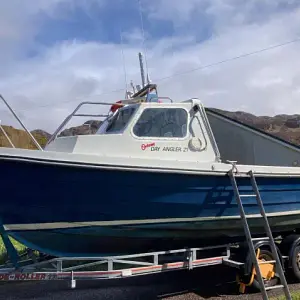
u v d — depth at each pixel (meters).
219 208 5.48
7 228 4.84
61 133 6.19
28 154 4.48
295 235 6.23
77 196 4.79
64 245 5.20
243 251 5.65
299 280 6.07
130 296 5.66
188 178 5.15
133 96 6.77
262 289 4.77
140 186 4.96
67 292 5.88
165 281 6.33
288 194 6.00
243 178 5.49
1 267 5.05
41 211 4.79
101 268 5.17
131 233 5.31
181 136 5.55
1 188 4.56
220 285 6.04
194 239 5.89
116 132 5.46
